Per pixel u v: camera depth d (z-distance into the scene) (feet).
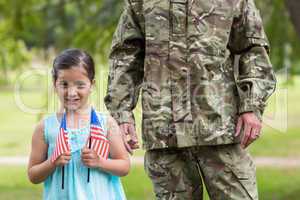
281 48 64.18
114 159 21.01
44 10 65.36
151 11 22.08
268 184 65.67
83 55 20.58
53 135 20.65
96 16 63.41
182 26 21.86
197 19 21.77
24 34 65.77
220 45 21.80
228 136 21.81
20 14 65.10
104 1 63.77
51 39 65.41
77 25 65.10
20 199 58.80
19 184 69.67
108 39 61.87
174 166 22.53
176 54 21.88
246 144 21.77
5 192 63.52
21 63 66.59
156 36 22.02
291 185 64.23
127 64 22.84
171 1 21.91
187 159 22.66
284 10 63.57
